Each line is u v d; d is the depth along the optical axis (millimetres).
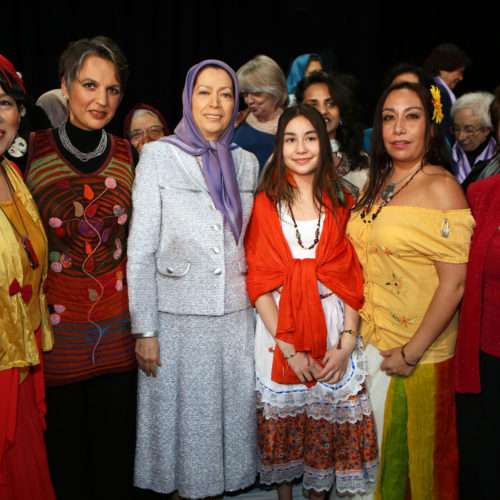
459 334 2094
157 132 3361
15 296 1824
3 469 1881
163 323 2168
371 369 2260
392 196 2146
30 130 2270
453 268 2035
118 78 2084
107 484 2289
